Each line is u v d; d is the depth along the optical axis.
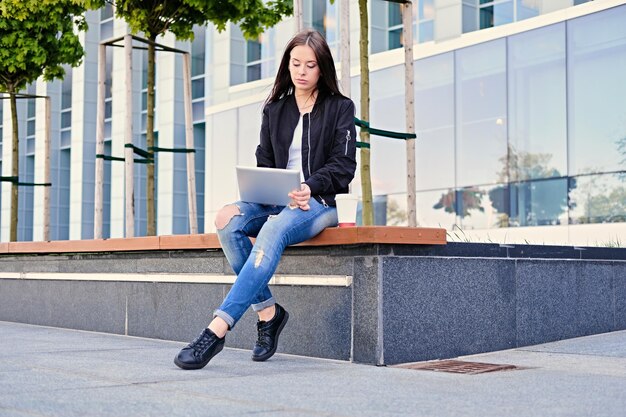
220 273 5.20
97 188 8.41
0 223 27.86
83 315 6.34
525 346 4.89
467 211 15.08
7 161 27.61
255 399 3.05
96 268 6.21
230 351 4.82
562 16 13.78
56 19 10.02
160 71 23.03
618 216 13.00
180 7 8.39
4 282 7.29
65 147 26.47
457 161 15.25
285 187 3.99
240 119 19.98
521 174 14.34
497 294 4.73
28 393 3.14
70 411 2.76
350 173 4.16
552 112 13.92
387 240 4.09
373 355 4.13
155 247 5.52
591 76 13.38
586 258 5.45
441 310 4.39
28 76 10.41
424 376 3.74
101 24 25.36
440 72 15.56
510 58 14.49
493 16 15.12
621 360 4.34
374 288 4.15
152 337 5.69
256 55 19.92
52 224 26.70
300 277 4.56
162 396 3.09
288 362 4.25
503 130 14.58
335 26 17.38
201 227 22.86
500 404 2.97
